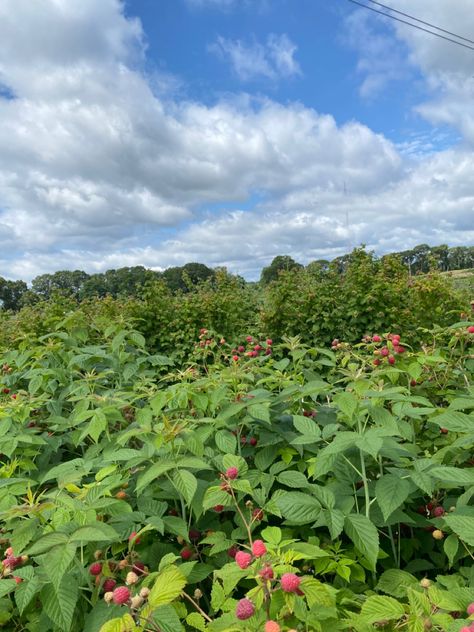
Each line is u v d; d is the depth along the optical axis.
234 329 9.06
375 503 1.76
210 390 2.35
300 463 2.04
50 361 3.46
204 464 1.61
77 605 1.46
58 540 1.26
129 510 1.66
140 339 3.69
